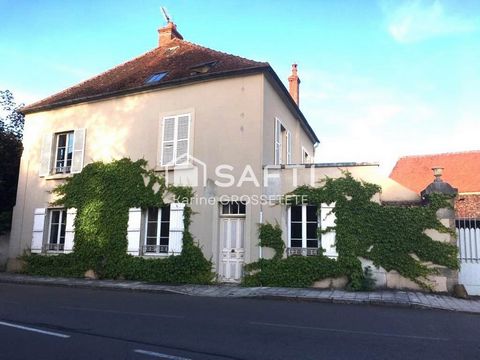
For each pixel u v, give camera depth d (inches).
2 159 748.6
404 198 502.9
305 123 757.3
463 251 478.0
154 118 607.8
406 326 294.8
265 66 539.8
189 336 253.3
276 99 605.9
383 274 483.2
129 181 601.0
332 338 252.5
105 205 610.2
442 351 226.7
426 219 479.2
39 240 654.5
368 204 497.7
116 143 629.9
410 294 445.4
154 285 520.4
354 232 495.8
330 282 493.0
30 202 685.3
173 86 599.5
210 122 568.7
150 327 278.2
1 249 714.2
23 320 298.8
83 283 539.8
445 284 465.7
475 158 1046.4
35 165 693.9
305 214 525.0
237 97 559.2
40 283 560.4
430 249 473.1
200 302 399.9
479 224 480.7
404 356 215.8
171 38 809.5
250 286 510.3
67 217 637.9
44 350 219.8
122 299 415.8
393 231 485.4
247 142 544.7
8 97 809.5
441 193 480.4
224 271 539.2
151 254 577.0
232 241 542.9
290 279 502.3
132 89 618.5
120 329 271.1
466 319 330.6
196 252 543.2
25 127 718.5
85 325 283.0
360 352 221.9
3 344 231.5
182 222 555.2
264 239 518.0
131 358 206.2
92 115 659.4
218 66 597.0
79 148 654.5
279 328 279.6
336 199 505.7
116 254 588.4
